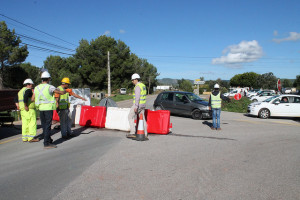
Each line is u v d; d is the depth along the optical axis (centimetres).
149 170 426
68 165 452
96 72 5741
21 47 3173
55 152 545
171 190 345
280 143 655
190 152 548
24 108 652
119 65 5900
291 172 425
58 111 687
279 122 1167
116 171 420
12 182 373
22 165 454
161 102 1398
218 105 863
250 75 7600
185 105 1280
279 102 1337
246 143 649
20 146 609
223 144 633
